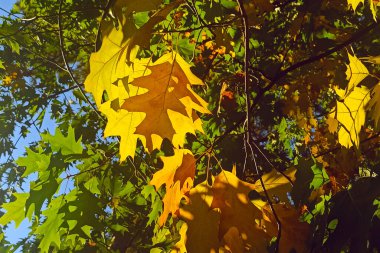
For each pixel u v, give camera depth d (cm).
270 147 548
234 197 169
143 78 147
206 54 426
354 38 241
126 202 371
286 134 539
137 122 159
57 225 238
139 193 378
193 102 152
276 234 173
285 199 179
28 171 234
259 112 492
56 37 625
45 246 238
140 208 384
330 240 182
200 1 304
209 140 412
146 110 147
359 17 436
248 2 205
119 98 153
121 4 136
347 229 182
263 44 466
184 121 152
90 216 240
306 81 423
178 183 180
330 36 403
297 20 390
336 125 271
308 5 365
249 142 172
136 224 427
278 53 464
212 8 301
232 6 300
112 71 146
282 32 465
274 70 438
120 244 439
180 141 155
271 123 498
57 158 236
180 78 150
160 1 137
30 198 226
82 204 240
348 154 301
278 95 529
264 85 452
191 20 311
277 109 489
